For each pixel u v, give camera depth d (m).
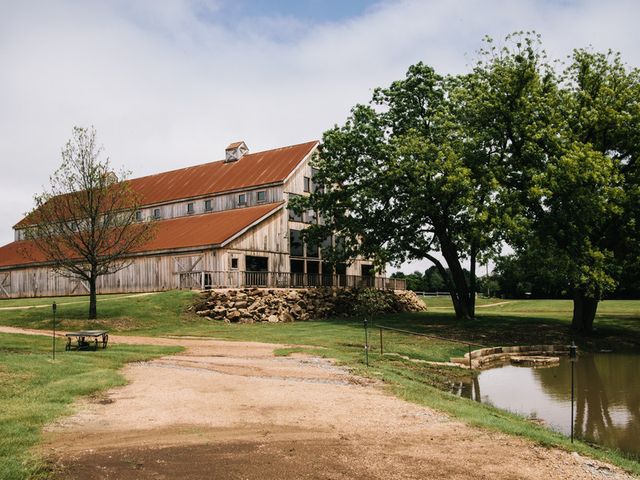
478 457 9.05
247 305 34.91
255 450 9.00
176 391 13.56
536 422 13.88
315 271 47.31
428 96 38.31
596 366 23.89
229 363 18.38
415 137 34.81
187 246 38.94
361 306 37.97
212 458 8.53
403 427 10.77
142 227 35.06
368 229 38.62
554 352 28.11
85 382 13.77
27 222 34.28
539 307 54.56
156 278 40.81
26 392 12.34
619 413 15.34
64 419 10.48
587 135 32.91
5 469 7.44
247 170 50.16
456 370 21.22
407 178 35.88
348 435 10.09
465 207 32.25
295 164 46.72
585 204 29.55
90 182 30.86
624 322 38.81
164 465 8.15
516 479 8.14
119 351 20.30
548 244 31.75
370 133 38.03
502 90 33.28
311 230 40.59
